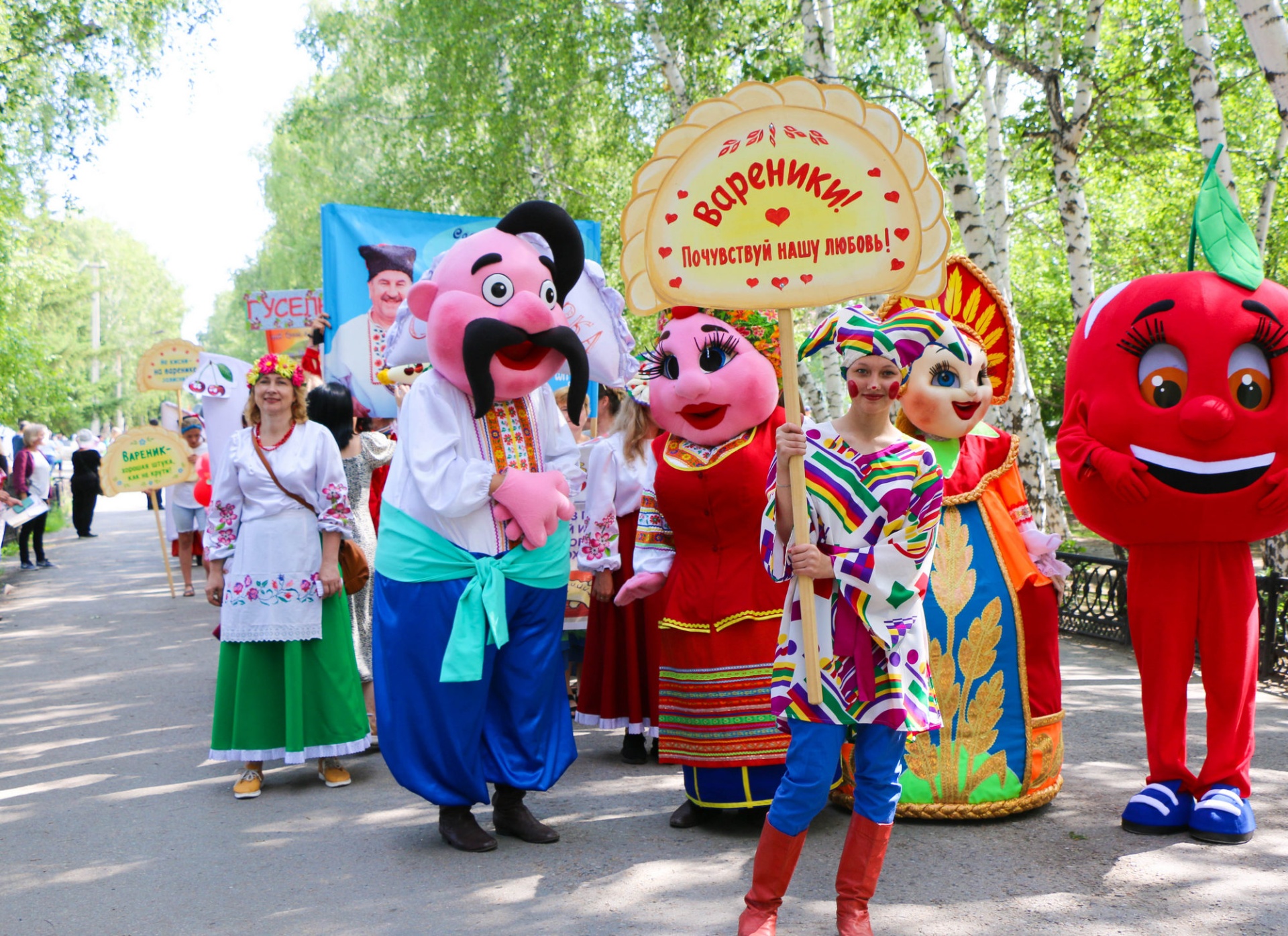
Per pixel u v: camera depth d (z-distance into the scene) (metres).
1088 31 11.43
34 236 22.52
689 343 4.47
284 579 5.13
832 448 3.41
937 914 3.55
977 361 4.37
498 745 4.43
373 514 6.42
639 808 4.84
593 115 18.50
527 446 4.52
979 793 4.36
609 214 19.91
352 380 6.91
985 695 4.37
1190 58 11.39
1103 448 4.28
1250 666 4.23
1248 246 4.29
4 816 4.93
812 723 3.33
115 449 12.34
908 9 11.34
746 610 4.32
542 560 4.41
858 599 3.28
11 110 15.21
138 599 12.51
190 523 12.77
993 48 11.48
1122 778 5.02
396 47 22.17
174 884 4.04
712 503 4.36
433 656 4.24
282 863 4.23
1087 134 13.52
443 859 4.23
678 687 4.45
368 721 5.48
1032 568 4.41
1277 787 4.84
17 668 8.65
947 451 4.47
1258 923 3.45
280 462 5.17
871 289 3.57
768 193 3.61
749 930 3.35
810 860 4.09
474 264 4.32
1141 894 3.68
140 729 6.55
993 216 14.27
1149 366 4.21
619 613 5.64
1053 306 19.09
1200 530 4.14
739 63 14.10
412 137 21.81
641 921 3.59
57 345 38.66
